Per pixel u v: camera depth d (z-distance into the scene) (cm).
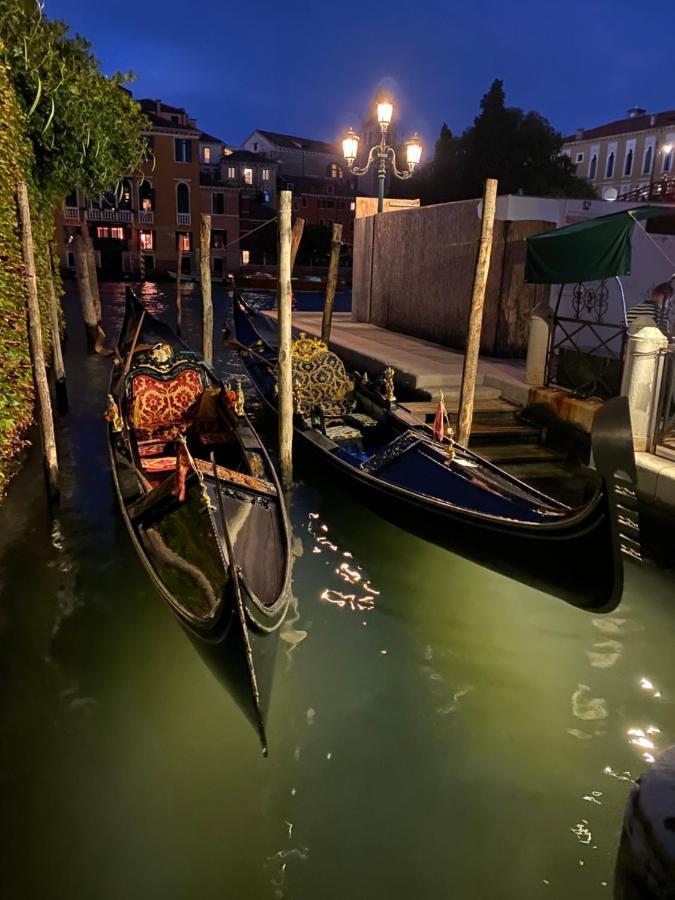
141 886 293
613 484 358
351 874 300
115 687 413
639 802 182
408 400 967
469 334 689
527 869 303
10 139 676
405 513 577
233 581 331
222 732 381
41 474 738
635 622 491
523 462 783
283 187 4747
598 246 723
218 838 316
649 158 4075
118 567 546
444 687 422
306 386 830
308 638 470
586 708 403
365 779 351
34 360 606
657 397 648
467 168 3522
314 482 750
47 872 297
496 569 509
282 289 677
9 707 393
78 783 344
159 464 639
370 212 1692
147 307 2541
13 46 907
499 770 357
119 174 1134
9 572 532
